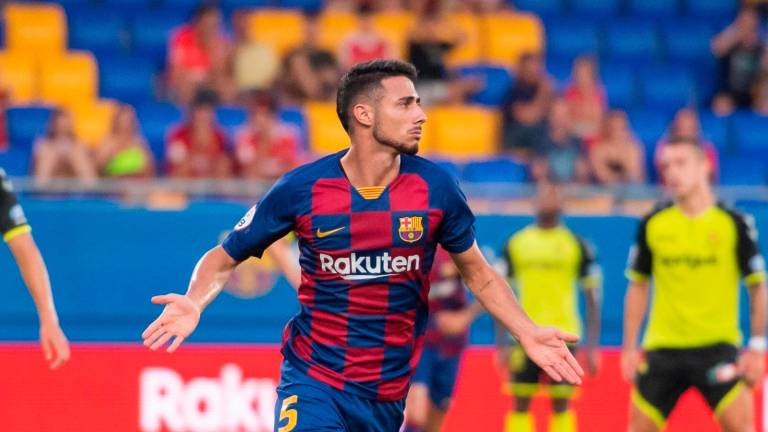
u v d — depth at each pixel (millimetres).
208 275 16531
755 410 31984
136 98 46531
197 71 44688
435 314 29438
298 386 16781
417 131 15969
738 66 50219
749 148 48000
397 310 16547
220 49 45000
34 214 31703
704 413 32344
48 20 48344
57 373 31062
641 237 25891
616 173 40188
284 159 37625
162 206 32656
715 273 25359
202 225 32250
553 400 30453
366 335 16562
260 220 16344
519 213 33438
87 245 31828
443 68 44938
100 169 35938
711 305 25391
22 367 31078
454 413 32188
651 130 47656
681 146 25438
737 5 56062
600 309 33625
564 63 51750
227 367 31625
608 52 53219
